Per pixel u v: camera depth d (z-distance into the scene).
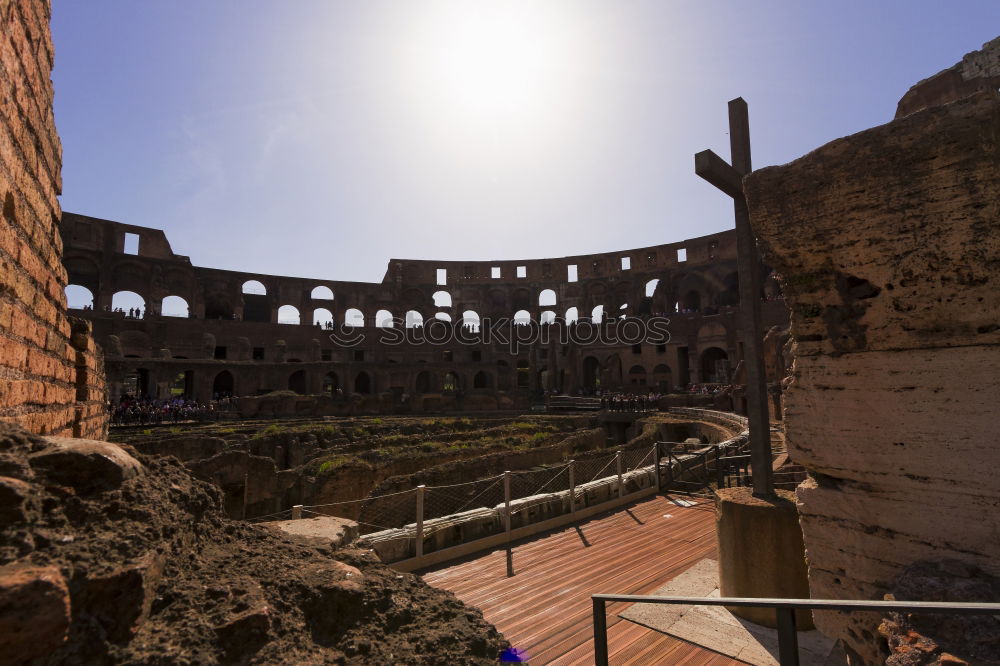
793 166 4.09
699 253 59.62
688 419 30.28
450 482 13.61
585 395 53.19
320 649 2.59
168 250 54.25
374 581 3.25
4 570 1.84
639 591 6.40
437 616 3.21
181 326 48.28
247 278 58.56
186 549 2.78
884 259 3.73
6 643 1.70
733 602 2.40
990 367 3.32
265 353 53.75
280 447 23.08
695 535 8.83
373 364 49.09
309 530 4.66
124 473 2.62
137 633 2.13
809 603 2.19
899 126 3.55
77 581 1.99
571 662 4.77
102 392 8.70
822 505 4.09
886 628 3.09
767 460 6.08
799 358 4.31
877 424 3.78
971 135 3.27
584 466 14.62
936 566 3.27
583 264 69.44
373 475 15.87
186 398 39.91
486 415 42.97
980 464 3.31
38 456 2.39
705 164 5.88
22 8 3.55
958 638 2.73
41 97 4.21
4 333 3.29
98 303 48.25
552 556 7.80
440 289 70.69
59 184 5.15
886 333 3.78
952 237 3.40
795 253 4.19
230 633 2.31
